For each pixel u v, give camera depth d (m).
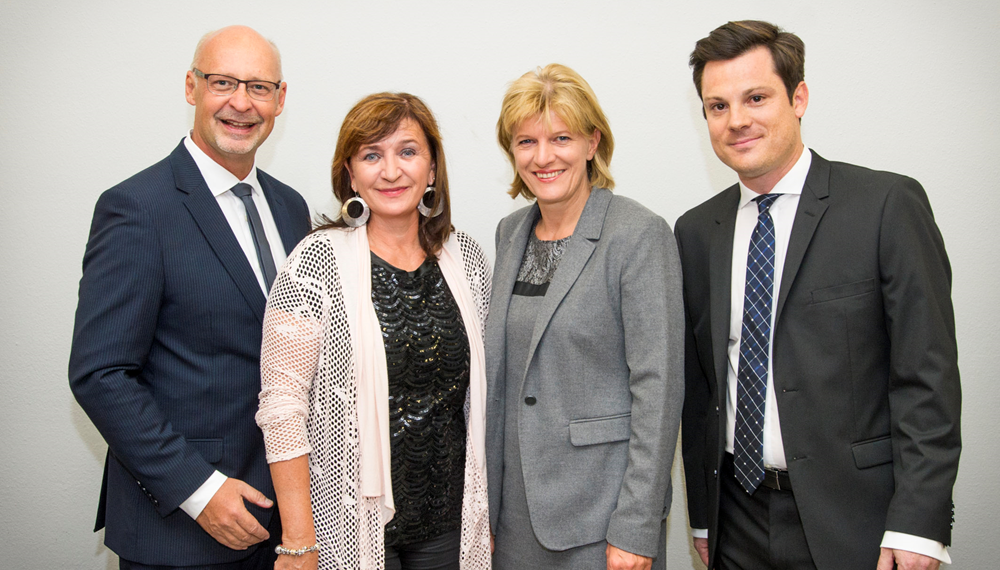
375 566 1.50
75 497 2.36
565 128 1.54
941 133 2.23
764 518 1.57
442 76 2.30
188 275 1.52
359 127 1.51
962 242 2.25
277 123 2.29
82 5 2.21
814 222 1.47
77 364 1.44
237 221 1.69
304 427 1.44
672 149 2.32
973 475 2.30
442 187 1.65
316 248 1.51
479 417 1.64
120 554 1.56
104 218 1.50
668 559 2.48
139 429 1.43
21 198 2.25
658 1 2.26
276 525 1.67
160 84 2.25
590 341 1.51
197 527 1.54
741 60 1.47
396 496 1.54
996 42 2.18
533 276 1.66
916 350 1.36
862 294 1.42
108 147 2.26
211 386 1.55
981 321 2.26
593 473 1.52
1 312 2.28
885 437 1.45
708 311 1.67
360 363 1.48
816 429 1.45
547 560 1.57
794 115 1.51
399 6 2.27
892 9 2.20
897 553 1.34
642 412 1.45
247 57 1.63
